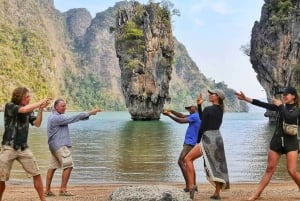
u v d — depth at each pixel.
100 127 67.19
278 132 9.12
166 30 111.44
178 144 34.28
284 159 21.88
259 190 9.73
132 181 15.48
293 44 79.00
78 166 19.89
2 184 8.20
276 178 16.20
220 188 9.66
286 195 10.87
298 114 8.84
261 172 18.33
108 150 28.84
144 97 105.06
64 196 10.84
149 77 106.56
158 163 21.23
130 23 107.50
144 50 107.06
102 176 16.75
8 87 187.38
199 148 9.51
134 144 34.25
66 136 10.84
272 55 83.88
